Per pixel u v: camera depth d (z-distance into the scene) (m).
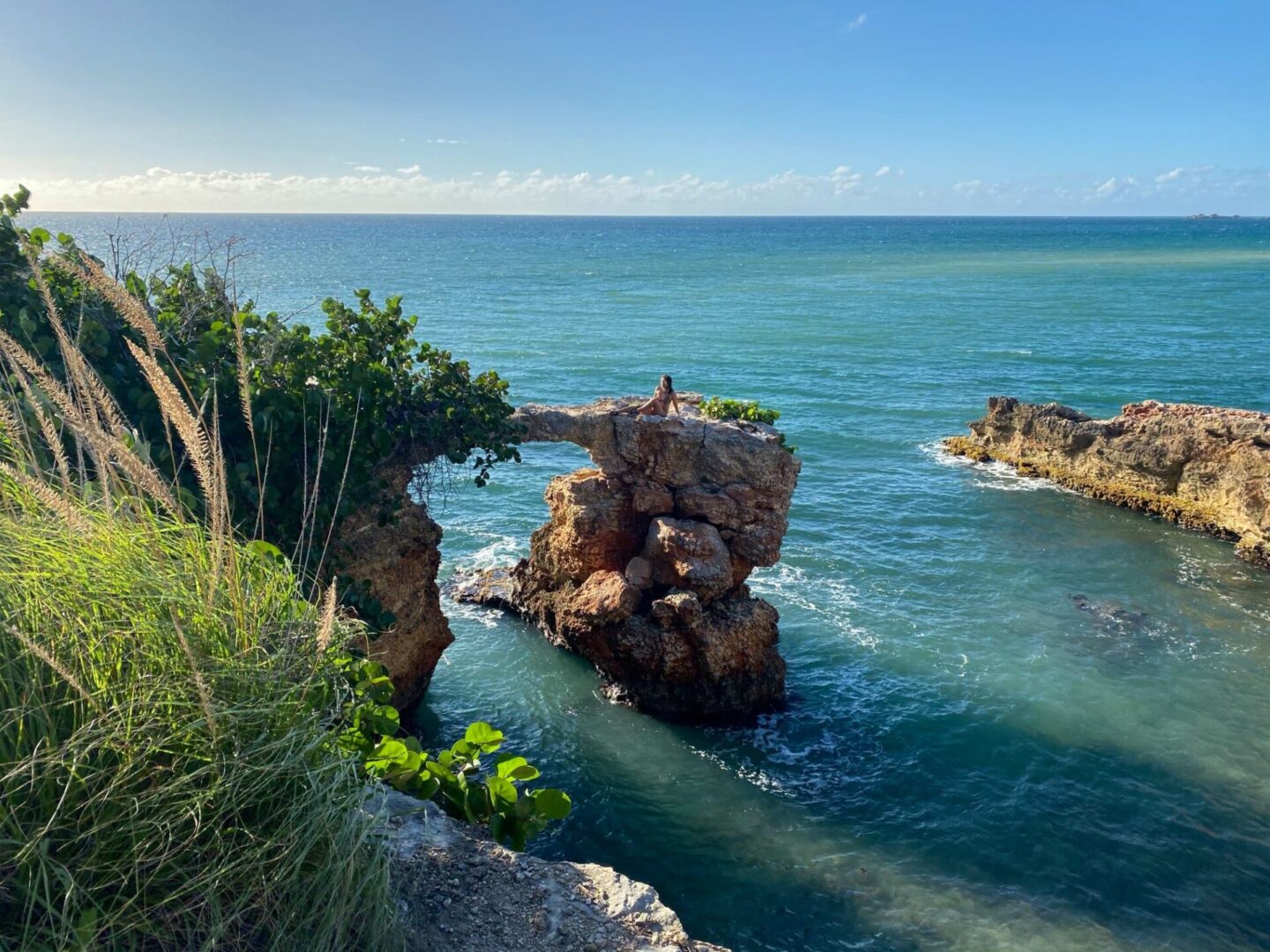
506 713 20.95
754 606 21.44
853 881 15.97
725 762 19.34
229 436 12.83
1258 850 16.89
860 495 37.59
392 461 16.58
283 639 5.55
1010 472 41.03
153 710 4.78
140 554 5.48
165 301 13.39
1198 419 34.88
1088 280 130.00
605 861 16.38
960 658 23.94
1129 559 31.16
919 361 67.38
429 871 6.62
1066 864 16.44
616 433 21.62
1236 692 22.38
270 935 4.94
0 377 7.47
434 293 115.06
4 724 4.45
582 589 22.42
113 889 4.64
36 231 12.09
